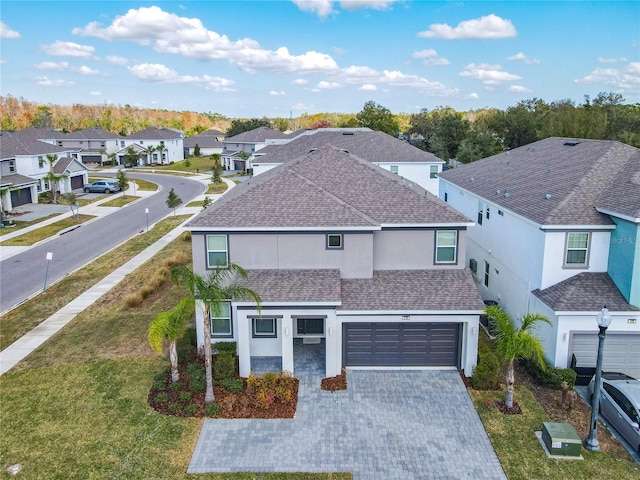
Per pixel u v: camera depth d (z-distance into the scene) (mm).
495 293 24500
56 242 39469
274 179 21125
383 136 49219
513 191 23891
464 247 19984
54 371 19109
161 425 15633
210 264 19422
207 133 141000
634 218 16859
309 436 15180
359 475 13531
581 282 18562
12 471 13586
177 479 13367
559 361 18203
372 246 19359
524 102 92875
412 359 19281
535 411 16391
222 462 14047
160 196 62344
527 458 14164
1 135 58250
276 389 17031
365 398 17250
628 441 14789
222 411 16344
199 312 19656
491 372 17672
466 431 15391
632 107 86750
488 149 71562
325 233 19203
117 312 24984
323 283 18672
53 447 14609
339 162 23969
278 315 17953
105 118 179000
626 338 18016
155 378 18203
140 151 99812
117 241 39812
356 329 19062
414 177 44781
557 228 18500
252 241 19234
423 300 18500
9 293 28141
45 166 59719
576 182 20516
